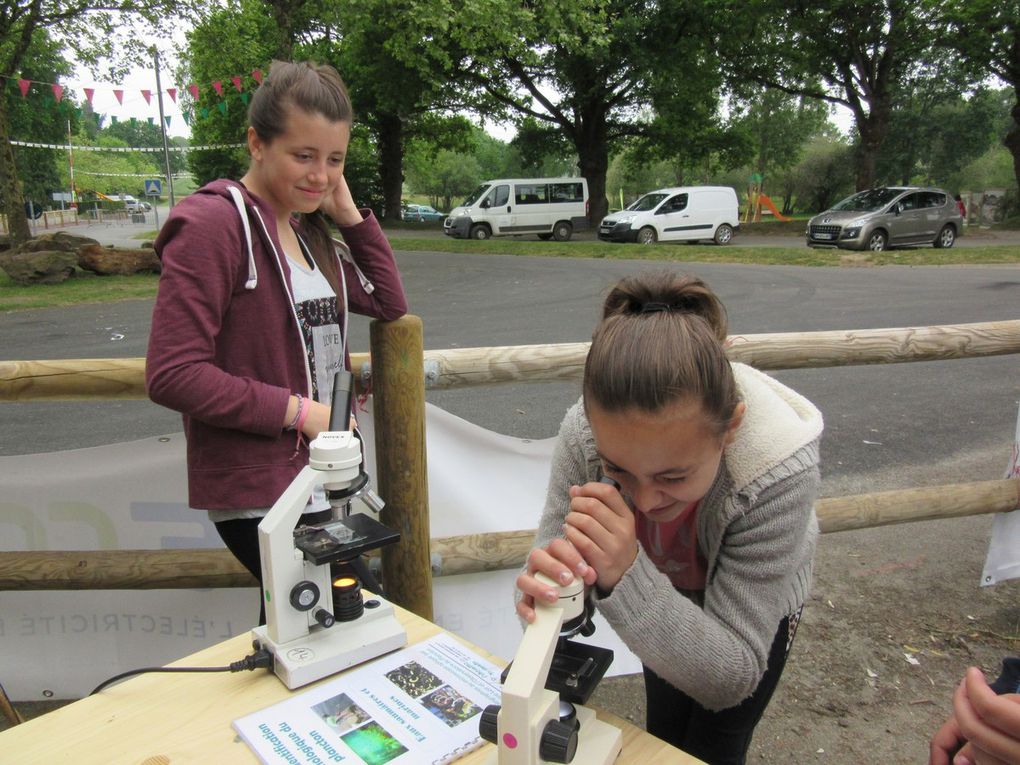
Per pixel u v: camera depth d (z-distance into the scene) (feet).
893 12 67.10
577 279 41.14
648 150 90.53
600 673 3.49
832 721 7.69
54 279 41.70
